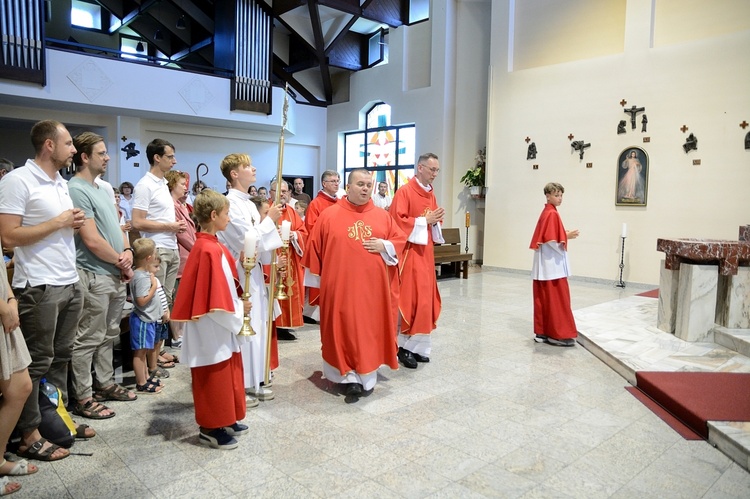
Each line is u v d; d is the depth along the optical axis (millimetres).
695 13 8477
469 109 12078
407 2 13039
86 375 3182
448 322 6121
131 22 15344
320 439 2979
